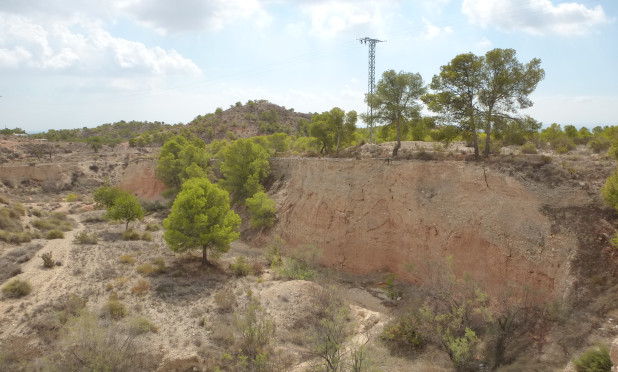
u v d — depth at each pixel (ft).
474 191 85.20
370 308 88.12
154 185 224.33
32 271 91.20
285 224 133.69
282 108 493.36
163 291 86.79
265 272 107.45
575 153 103.71
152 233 146.10
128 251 116.57
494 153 97.04
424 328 66.13
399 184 102.12
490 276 76.79
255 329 68.08
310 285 89.35
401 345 66.69
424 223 92.94
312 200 125.80
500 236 76.54
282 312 79.00
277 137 213.46
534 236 71.36
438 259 88.38
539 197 74.69
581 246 64.28
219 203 108.78
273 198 150.20
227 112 474.08
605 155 87.35
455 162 91.91
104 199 162.91
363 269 106.63
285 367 58.34
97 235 133.08
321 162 129.18
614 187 63.36
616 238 59.47
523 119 86.48
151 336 67.67
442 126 96.99
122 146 422.00
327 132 164.25
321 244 117.50
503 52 86.28
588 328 51.96
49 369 51.21
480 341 59.21
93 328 61.52
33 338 61.87
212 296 86.94
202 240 102.78
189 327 72.38
